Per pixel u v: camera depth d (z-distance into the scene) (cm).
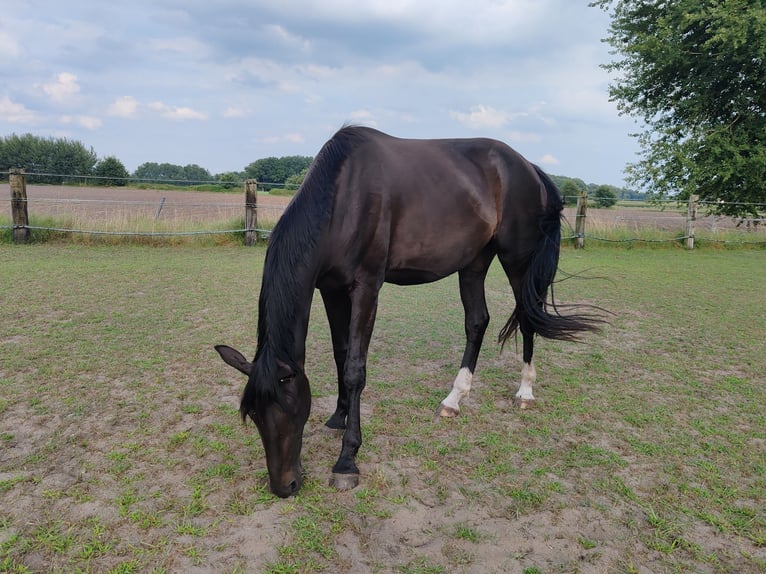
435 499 240
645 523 228
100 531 207
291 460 221
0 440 278
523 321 352
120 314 540
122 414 315
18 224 966
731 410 352
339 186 259
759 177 1362
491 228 322
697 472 270
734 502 245
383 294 725
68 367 388
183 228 1108
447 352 468
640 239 1312
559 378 410
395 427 314
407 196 281
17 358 402
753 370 433
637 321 595
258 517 221
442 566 196
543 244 347
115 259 866
